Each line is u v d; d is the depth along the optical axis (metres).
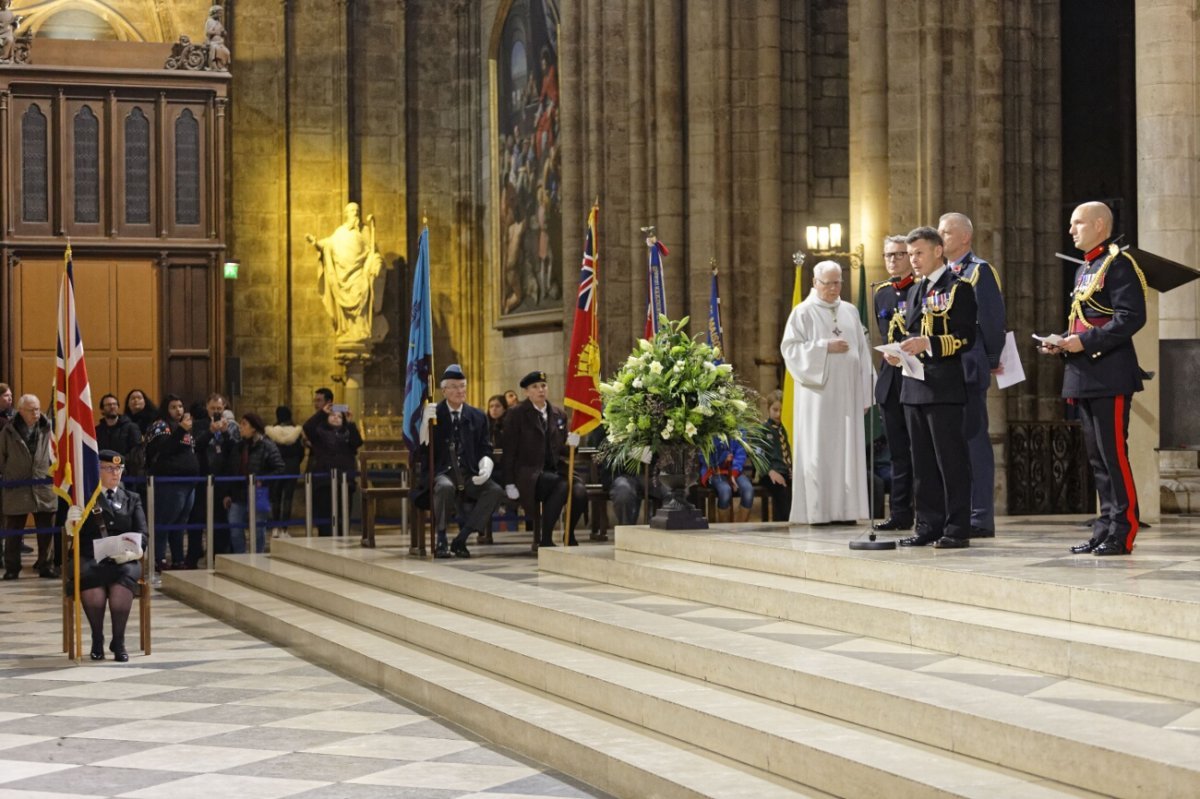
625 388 12.99
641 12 22.23
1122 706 6.75
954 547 10.34
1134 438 12.91
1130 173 21.06
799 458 13.03
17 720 9.97
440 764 8.50
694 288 21.11
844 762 6.71
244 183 30.27
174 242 27.22
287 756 8.76
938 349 10.20
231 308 30.11
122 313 27.03
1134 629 7.73
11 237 26.53
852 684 7.43
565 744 8.20
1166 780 5.72
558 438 15.75
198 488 21.28
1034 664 7.69
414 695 10.41
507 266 29.53
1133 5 21.11
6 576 19.31
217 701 10.62
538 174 28.11
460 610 12.22
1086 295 9.59
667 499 12.97
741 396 13.28
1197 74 15.05
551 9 27.44
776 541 11.30
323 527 23.64
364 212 30.86
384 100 31.08
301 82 30.53
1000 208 17.66
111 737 9.36
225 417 21.20
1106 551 9.72
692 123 21.14
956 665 7.90
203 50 27.56
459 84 31.23
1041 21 19.38
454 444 15.12
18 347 26.55
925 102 17.66
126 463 20.56
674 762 7.55
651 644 9.27
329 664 12.21
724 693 8.34
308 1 30.61
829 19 21.66
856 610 9.05
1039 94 19.36
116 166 27.05
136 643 13.80
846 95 21.66
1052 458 17.44
